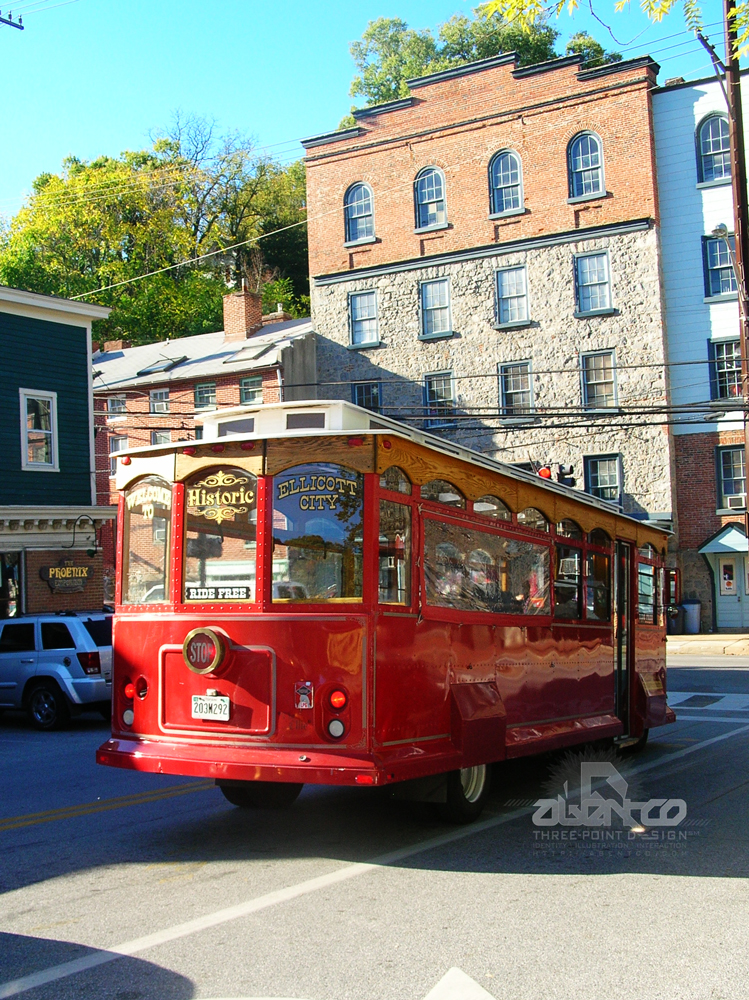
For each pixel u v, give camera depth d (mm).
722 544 30625
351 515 7027
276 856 7133
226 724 7133
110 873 6734
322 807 8945
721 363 31328
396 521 7266
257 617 7098
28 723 16641
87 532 23766
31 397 22984
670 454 31500
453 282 35250
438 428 35156
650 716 12289
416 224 36094
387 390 36281
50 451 23312
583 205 33031
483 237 34781
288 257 67250
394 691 7027
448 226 35344
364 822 8273
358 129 37156
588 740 10359
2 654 15961
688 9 12258
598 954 5090
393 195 36531
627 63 32250
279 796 8828
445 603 7812
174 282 61000
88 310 24250
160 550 7703
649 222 31859
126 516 7973
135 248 62750
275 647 7016
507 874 6605
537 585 9609
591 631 10945
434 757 7336
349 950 5160
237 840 7645
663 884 6367
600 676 11109
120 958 5102
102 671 15414
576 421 32688
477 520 8469
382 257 36656
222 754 7055
